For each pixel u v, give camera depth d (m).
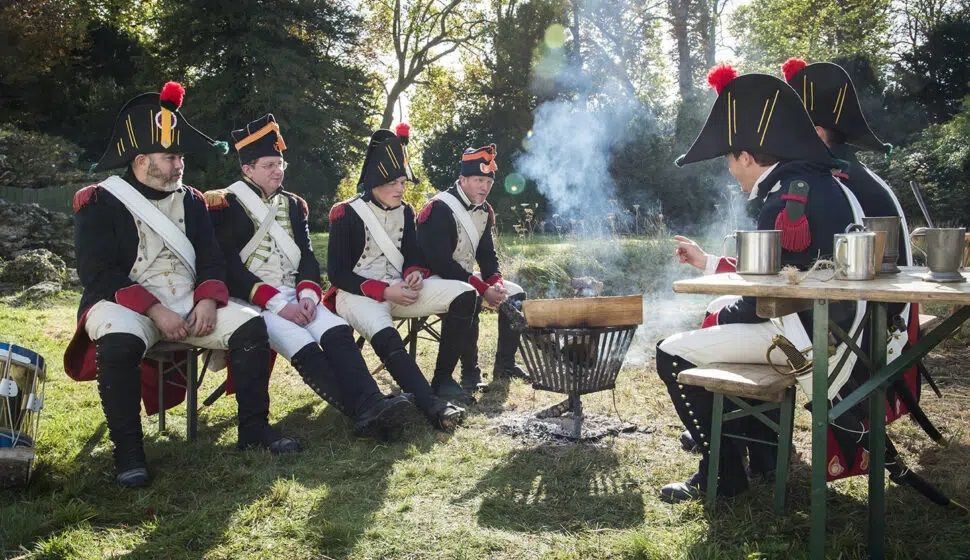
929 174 17.34
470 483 3.55
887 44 30.88
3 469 3.31
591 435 4.16
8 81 26.00
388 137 4.95
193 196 4.09
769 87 3.10
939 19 29.27
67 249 12.83
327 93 28.11
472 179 5.44
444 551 2.86
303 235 4.67
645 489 3.45
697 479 3.37
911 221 15.71
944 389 4.99
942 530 2.96
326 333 4.30
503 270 9.52
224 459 3.82
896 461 3.16
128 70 29.88
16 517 3.06
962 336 6.24
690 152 3.29
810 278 2.71
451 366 5.12
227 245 4.40
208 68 26.78
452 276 5.29
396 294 4.83
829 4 29.47
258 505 3.25
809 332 2.98
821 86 3.59
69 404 4.76
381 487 3.51
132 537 2.98
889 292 2.38
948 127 18.09
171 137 3.78
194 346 4.07
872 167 17.83
